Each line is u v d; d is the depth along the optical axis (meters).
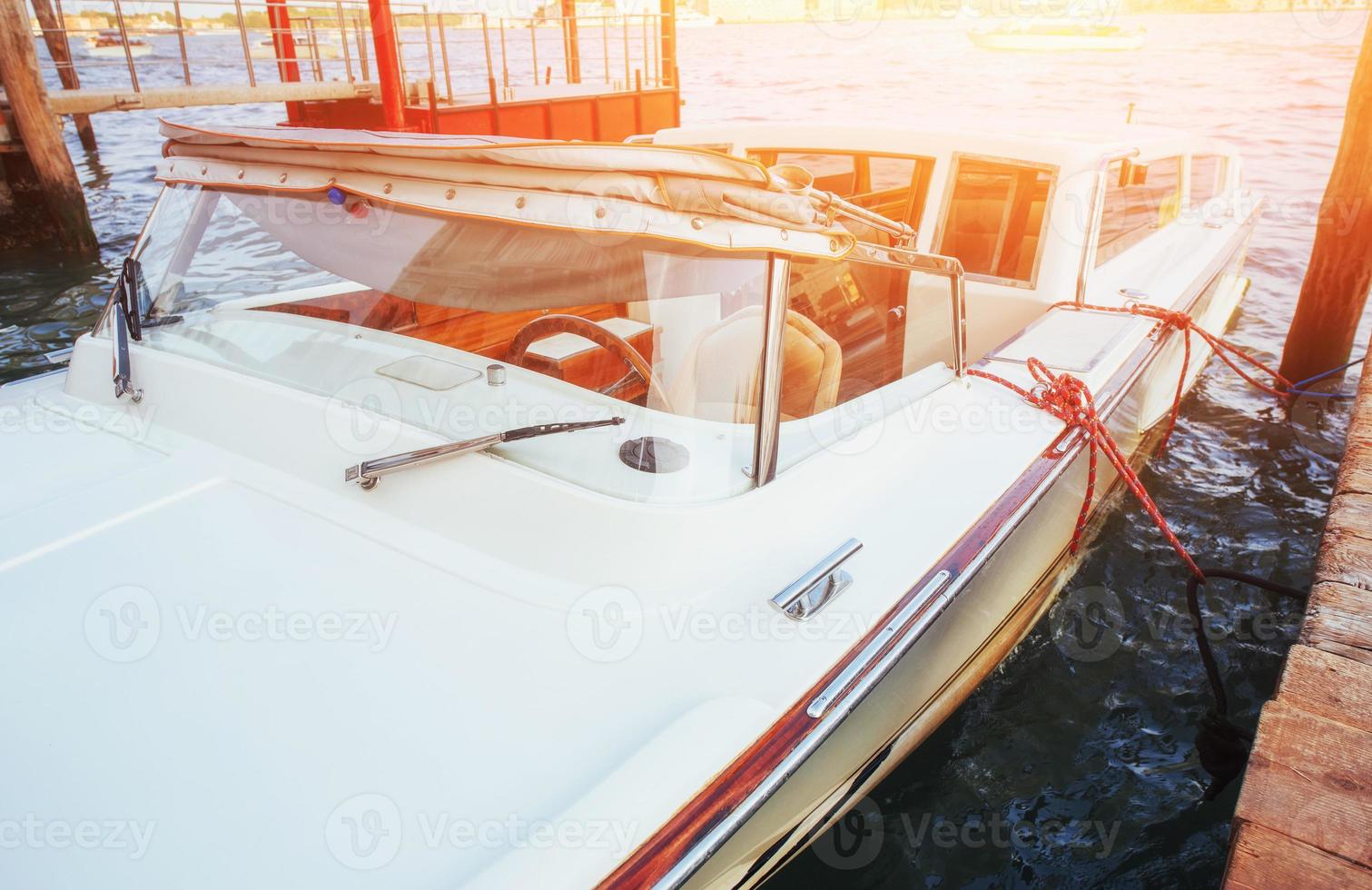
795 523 1.56
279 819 1.03
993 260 3.23
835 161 3.47
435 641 1.31
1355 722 1.50
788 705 1.26
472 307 1.60
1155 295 3.43
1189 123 16.69
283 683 1.22
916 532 1.67
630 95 10.11
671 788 1.09
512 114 8.86
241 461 1.70
